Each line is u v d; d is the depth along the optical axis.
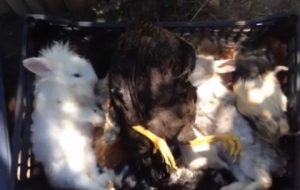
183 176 0.90
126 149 0.88
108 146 0.89
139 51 0.84
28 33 0.90
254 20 0.92
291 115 0.90
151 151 0.86
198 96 0.90
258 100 0.89
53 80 0.87
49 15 0.99
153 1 1.03
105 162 0.90
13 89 1.03
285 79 0.92
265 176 0.89
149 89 0.83
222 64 0.90
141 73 0.83
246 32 0.94
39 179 0.90
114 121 0.87
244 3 1.06
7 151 0.94
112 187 0.90
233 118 0.90
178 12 1.04
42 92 0.87
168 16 1.04
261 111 0.89
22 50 0.89
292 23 0.90
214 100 0.90
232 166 0.90
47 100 0.87
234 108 0.90
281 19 0.91
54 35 0.94
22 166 0.89
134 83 0.83
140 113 0.84
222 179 0.91
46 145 0.87
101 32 0.94
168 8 1.04
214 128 0.90
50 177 0.88
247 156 0.89
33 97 0.90
